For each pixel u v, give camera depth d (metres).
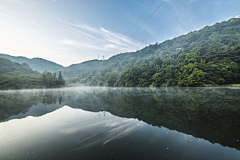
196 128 6.46
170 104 13.59
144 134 5.84
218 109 10.68
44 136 5.88
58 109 12.84
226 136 5.48
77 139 5.45
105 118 8.87
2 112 11.97
